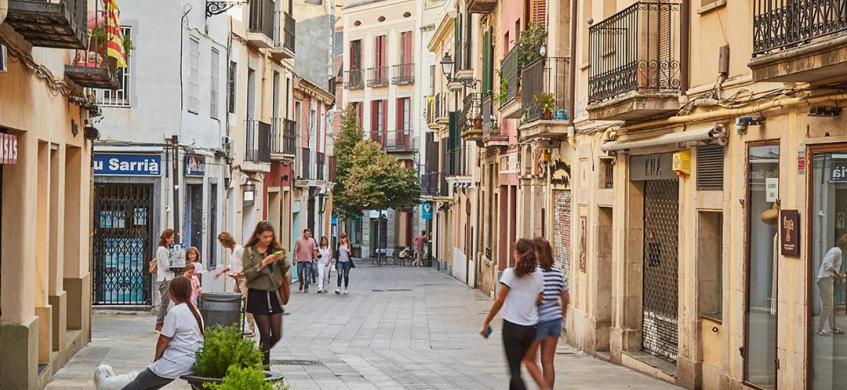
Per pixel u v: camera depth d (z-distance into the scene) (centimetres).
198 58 3278
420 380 1859
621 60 2039
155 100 3012
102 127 2994
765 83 1531
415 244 8119
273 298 1628
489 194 4638
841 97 1323
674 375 1886
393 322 3312
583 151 2520
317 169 5906
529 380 1798
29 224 1591
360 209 8019
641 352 2178
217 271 3606
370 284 5319
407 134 8856
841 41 1169
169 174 3012
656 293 2123
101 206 2994
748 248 1617
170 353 1259
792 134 1459
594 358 2355
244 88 4038
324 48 6231
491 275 4484
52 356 1778
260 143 4159
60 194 1866
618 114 1978
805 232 1416
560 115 2705
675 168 1864
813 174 1404
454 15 6075
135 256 2992
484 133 4378
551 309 1480
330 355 2334
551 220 2919
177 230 3036
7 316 1546
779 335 1485
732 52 1661
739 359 1639
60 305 1872
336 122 9606
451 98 6400
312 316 3456
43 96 1670
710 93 1734
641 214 2197
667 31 1927
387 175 7881
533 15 3206
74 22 1438
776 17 1344
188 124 3145
